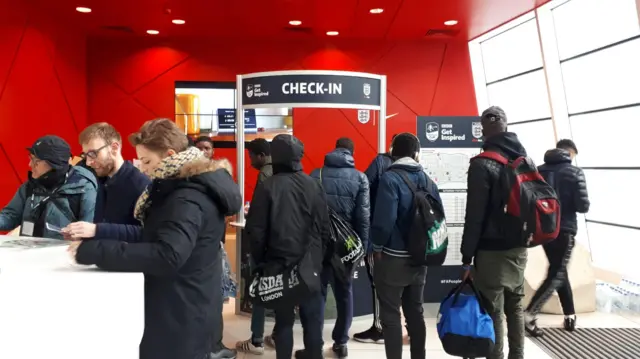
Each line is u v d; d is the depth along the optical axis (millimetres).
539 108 6379
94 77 7238
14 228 2434
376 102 3830
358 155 7496
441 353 3266
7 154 4742
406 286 2682
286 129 6406
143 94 7297
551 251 3525
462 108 7605
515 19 6266
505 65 7035
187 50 7336
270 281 2326
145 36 7184
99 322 1183
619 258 5141
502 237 2441
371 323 4000
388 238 2590
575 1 5344
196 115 7223
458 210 4105
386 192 2566
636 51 4629
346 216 3197
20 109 5000
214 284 1592
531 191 2395
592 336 3600
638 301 4199
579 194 3432
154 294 1506
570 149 3846
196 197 1479
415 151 2748
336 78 3650
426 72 7551
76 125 6645
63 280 1195
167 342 1507
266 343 3520
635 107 4715
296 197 2404
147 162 1558
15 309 1056
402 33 7043
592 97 5289
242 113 3945
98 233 1496
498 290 2492
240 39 7371
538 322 3941
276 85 3686
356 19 6301
